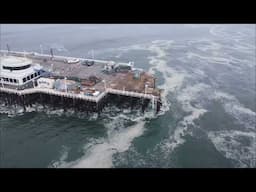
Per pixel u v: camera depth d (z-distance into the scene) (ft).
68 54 455.22
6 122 255.70
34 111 272.92
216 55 435.53
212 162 198.08
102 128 240.73
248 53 442.50
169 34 607.37
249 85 323.78
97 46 507.30
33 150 215.72
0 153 212.64
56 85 263.08
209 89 314.35
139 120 250.98
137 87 260.83
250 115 259.80
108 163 197.36
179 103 281.95
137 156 204.44
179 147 214.28
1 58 311.68
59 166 195.83
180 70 371.76
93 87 263.49
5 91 271.28
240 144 217.56
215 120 252.01
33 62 336.08
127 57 428.15
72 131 238.27
